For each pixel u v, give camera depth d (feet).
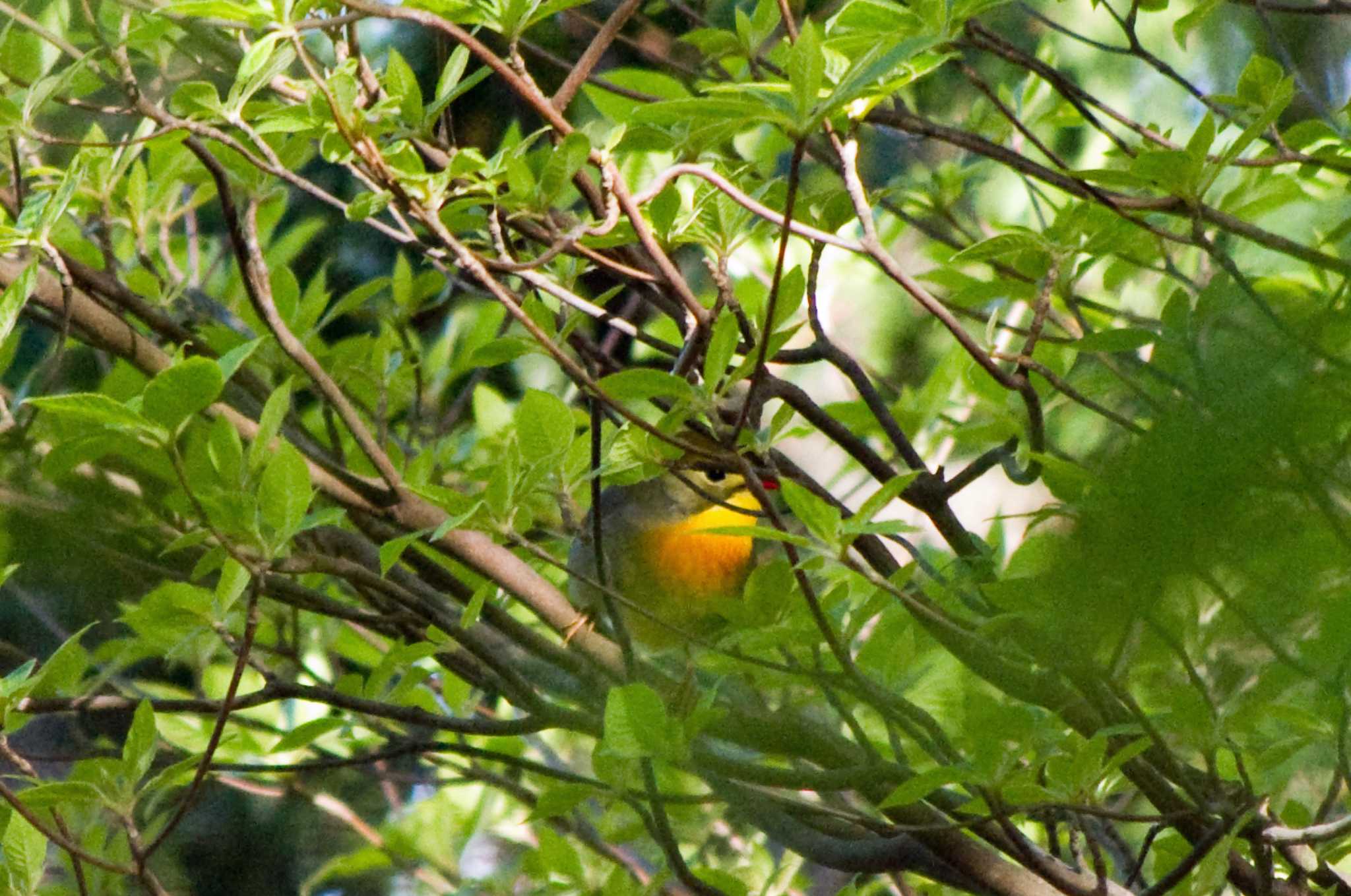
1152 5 18.62
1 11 14.70
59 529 19.67
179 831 35.55
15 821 16.79
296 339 17.66
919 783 14.35
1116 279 21.15
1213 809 15.83
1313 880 16.90
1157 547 9.82
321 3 14.62
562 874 21.81
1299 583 11.41
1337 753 14.64
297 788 24.31
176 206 25.80
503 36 13.53
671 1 21.86
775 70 19.83
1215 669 17.22
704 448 15.61
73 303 17.19
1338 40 29.73
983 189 30.07
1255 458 9.98
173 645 18.62
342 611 17.21
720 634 17.04
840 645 14.87
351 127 12.91
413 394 25.27
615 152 17.07
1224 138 24.20
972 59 28.84
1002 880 17.06
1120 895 15.93
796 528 17.28
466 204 14.62
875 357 33.71
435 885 24.49
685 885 16.58
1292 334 10.86
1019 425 19.08
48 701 15.80
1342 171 16.79
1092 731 16.34
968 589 16.46
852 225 25.16
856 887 22.21
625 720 15.17
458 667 18.85
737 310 14.69
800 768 17.87
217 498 14.46
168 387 13.01
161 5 14.49
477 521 14.78
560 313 18.20
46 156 23.38
